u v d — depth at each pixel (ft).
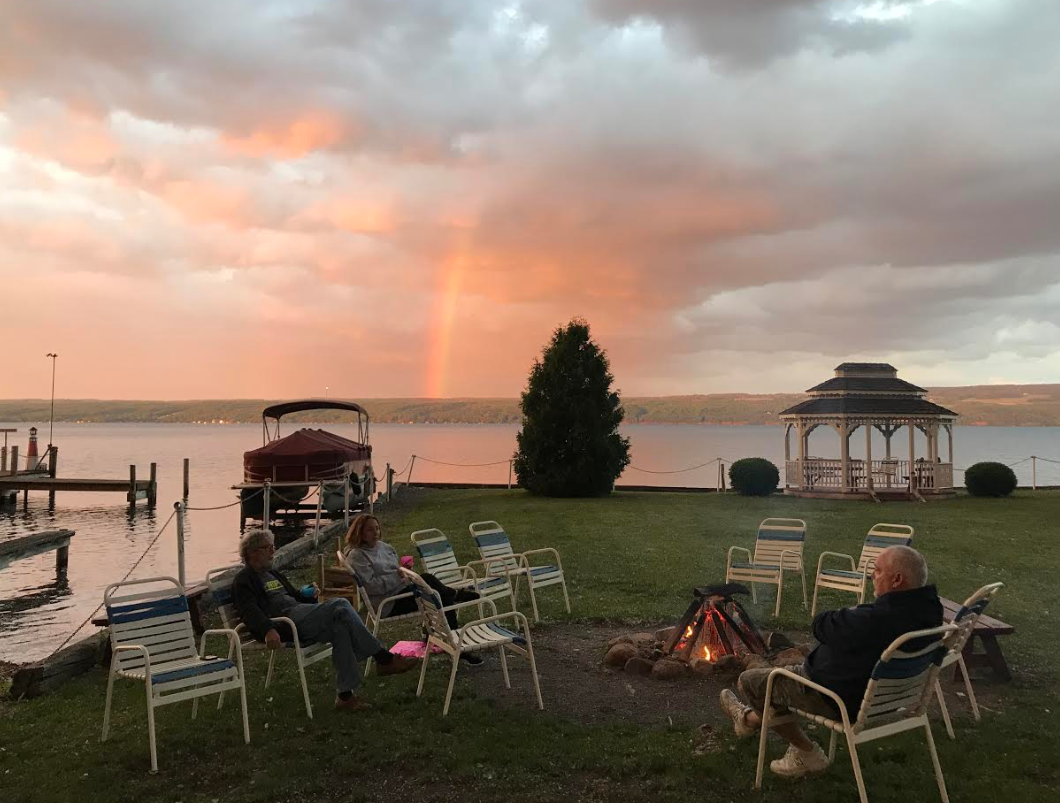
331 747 18.13
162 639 20.04
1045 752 17.52
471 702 21.29
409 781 16.44
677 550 48.98
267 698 21.91
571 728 19.24
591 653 26.48
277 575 22.31
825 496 88.33
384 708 20.90
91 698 22.70
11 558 60.49
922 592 15.19
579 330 92.84
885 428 94.43
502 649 22.57
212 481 161.48
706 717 20.10
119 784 16.39
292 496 96.73
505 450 324.80
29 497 135.44
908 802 15.20
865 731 14.73
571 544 51.57
